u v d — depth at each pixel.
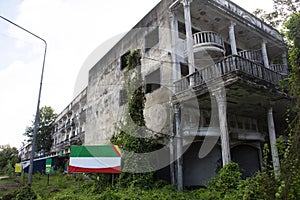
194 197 8.03
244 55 13.41
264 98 11.05
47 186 14.66
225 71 9.27
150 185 9.70
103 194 8.55
